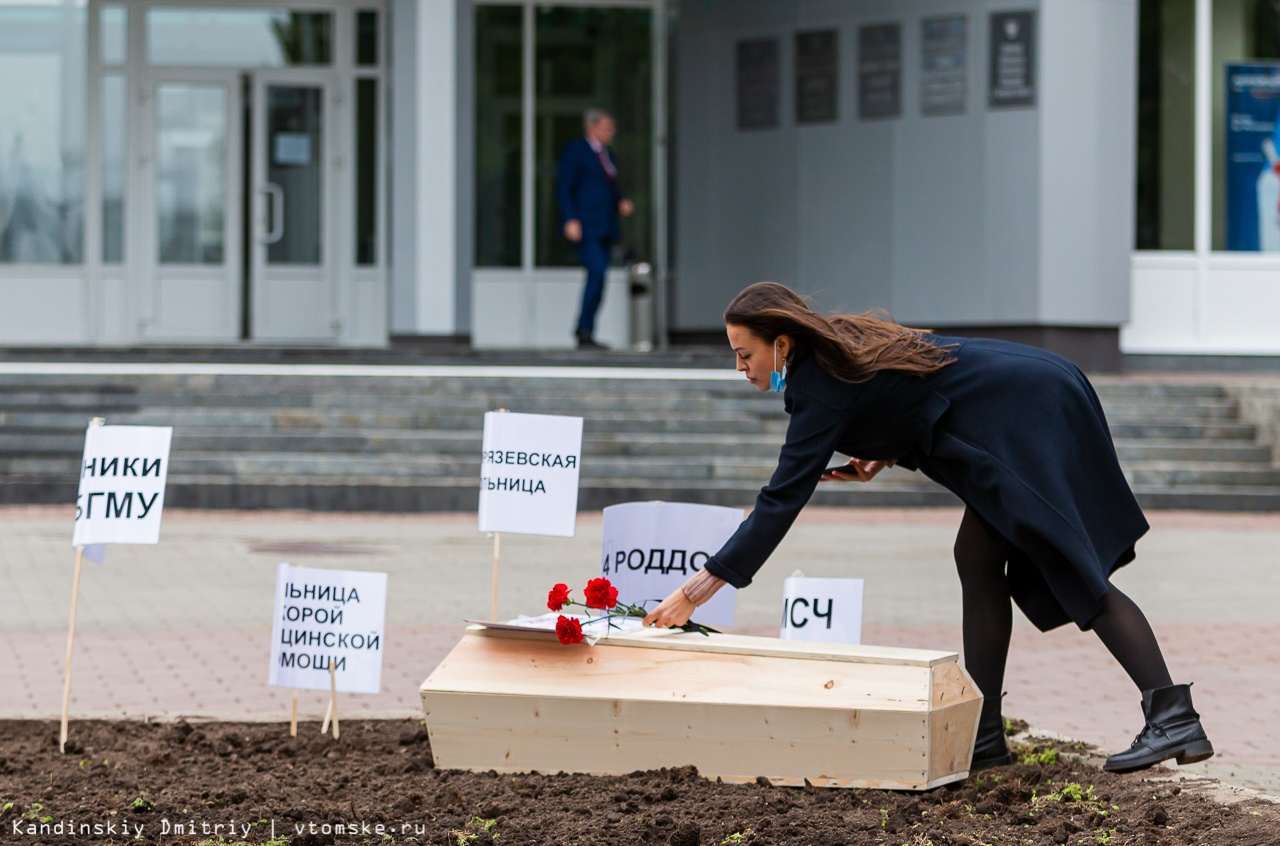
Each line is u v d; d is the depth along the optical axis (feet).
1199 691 23.88
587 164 64.59
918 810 15.87
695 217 71.10
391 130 66.44
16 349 58.80
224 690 23.52
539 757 17.38
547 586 34.09
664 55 72.38
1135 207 71.51
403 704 22.52
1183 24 71.61
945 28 64.69
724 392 56.29
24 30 70.28
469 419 53.16
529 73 72.59
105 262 70.90
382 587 19.31
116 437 19.06
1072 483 16.28
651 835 14.84
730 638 17.70
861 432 16.65
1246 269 71.46
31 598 32.45
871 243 66.54
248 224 71.05
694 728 16.96
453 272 65.82
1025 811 15.78
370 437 51.44
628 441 52.16
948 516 48.42
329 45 71.05
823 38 67.41
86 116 70.49
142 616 30.40
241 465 49.90
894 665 16.65
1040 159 63.36
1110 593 16.16
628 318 72.64
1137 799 16.16
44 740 19.56
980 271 64.34
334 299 71.36
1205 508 51.44
